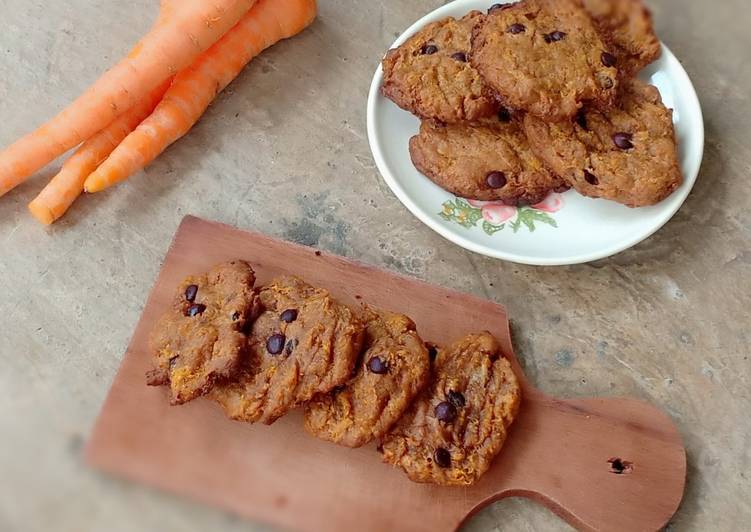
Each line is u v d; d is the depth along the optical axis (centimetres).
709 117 51
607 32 47
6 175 49
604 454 42
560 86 44
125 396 44
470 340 43
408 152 48
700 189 49
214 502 42
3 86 53
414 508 41
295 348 40
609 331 46
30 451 43
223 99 52
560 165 44
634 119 45
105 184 48
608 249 45
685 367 46
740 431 44
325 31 54
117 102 49
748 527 42
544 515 43
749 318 47
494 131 46
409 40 48
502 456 42
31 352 46
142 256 49
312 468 42
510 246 46
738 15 54
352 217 49
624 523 41
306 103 52
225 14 49
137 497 42
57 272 48
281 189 50
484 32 45
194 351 41
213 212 50
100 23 55
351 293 46
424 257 48
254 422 41
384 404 40
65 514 42
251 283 43
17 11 55
